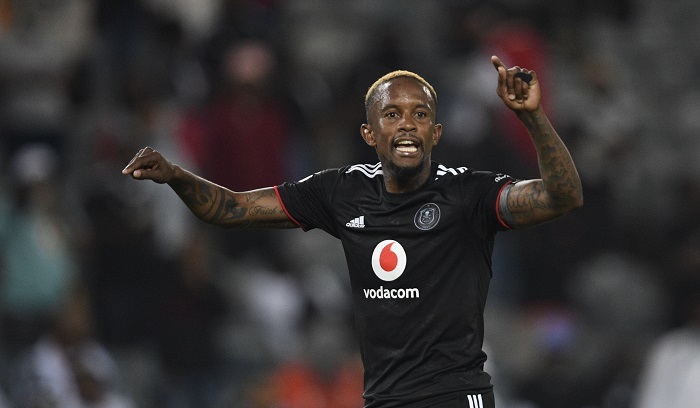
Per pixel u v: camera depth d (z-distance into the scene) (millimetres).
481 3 55531
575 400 46219
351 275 21328
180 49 50750
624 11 64375
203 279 44562
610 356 47469
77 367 38844
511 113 50906
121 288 44031
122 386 43094
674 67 64250
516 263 50219
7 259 42375
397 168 20672
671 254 53000
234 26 51656
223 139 46844
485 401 20531
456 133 48594
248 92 47344
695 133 61281
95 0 50875
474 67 52219
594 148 54188
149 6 52688
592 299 50688
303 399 43062
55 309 40938
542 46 56656
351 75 52156
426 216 20797
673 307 50750
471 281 20766
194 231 44906
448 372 20578
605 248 52219
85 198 44594
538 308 50062
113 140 45719
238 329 45938
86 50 50094
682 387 40344
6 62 49031
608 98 56781
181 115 48312
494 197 20672
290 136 49656
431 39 60344
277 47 52375
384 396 20766
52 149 48188
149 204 44656
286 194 22000
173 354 43562
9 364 41844
